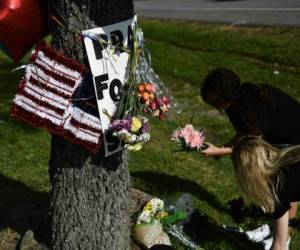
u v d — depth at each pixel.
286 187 3.64
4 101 8.62
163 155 6.50
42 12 3.37
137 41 3.49
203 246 4.47
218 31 14.84
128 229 3.95
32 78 3.41
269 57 11.52
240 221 4.89
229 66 11.26
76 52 3.38
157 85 3.64
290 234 4.71
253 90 3.51
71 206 3.69
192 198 5.16
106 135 3.47
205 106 8.80
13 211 4.80
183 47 13.79
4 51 3.49
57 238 3.80
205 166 6.27
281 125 3.89
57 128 3.42
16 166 6.08
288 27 13.94
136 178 5.76
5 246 4.12
